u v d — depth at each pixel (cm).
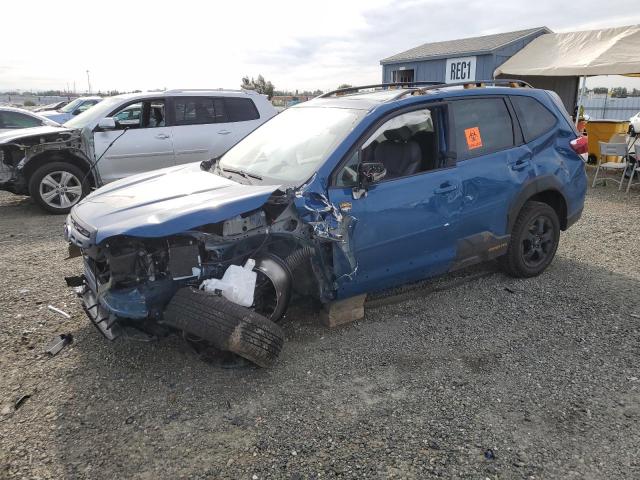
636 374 327
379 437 270
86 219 324
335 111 409
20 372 332
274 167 384
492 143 436
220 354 331
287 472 246
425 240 393
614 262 535
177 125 853
